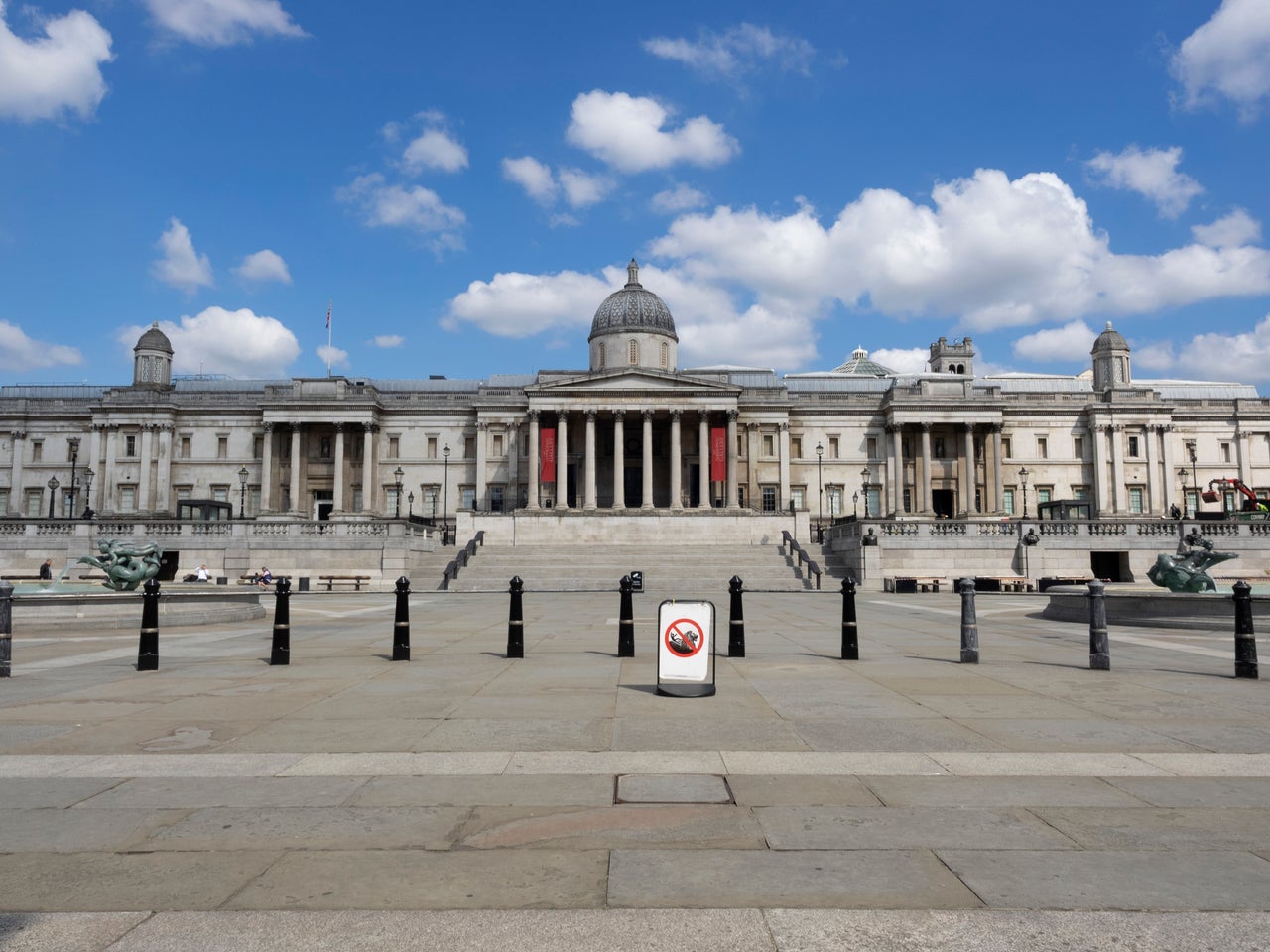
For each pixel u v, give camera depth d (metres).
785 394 97.50
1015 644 23.05
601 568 63.94
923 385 97.69
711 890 6.58
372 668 17.91
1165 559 31.17
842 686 15.48
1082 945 5.73
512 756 10.45
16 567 64.00
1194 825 8.04
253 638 24.62
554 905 6.31
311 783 9.32
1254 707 13.59
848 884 6.69
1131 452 98.94
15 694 14.70
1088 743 11.16
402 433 98.75
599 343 98.94
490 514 78.44
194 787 9.18
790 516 78.88
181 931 5.91
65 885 6.68
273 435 95.12
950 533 65.62
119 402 95.88
